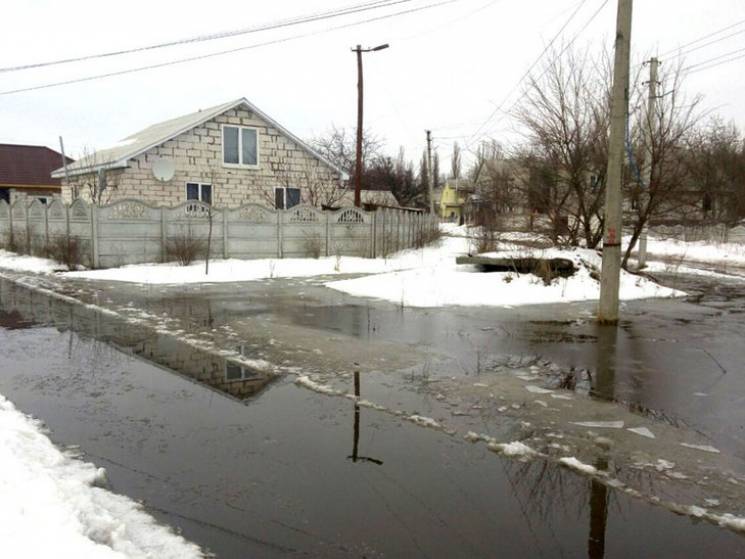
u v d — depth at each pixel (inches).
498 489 152.8
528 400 222.7
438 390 234.1
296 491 150.6
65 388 233.9
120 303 451.5
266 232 756.6
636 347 312.5
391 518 138.2
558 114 623.5
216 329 351.3
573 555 124.1
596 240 620.4
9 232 866.1
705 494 150.9
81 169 936.9
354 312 417.4
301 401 220.4
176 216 699.4
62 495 135.5
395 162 2753.4
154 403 217.2
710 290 591.2
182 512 138.9
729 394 232.1
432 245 1091.9
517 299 474.3
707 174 767.7
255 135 935.7
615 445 181.2
